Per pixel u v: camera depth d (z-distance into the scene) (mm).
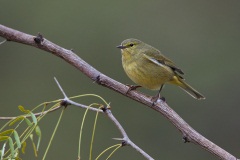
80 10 17062
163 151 15422
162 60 8547
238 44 17062
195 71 16438
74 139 15617
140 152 5270
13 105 16531
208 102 15828
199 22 17203
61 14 17094
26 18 17219
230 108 15688
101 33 16906
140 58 8508
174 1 17266
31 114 5184
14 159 5078
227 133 15477
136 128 15648
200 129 15633
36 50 16875
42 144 15344
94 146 15539
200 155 15023
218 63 16516
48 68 16750
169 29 17031
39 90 16609
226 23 17219
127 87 6062
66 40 16922
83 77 16438
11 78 16766
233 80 16109
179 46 16828
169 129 15531
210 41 16953
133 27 16938
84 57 16750
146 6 17141
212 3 17422
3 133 5090
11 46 16875
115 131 15672
